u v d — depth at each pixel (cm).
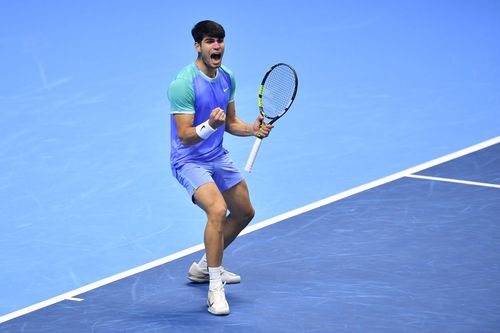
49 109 3956
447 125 3809
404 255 2628
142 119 3859
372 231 2800
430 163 3397
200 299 2388
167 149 3550
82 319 2280
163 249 2733
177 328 2216
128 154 3494
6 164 3388
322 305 2333
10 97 4094
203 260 2459
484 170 3297
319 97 4147
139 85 4250
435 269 2531
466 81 4350
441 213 2922
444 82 4334
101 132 3712
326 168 3372
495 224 2828
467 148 3547
